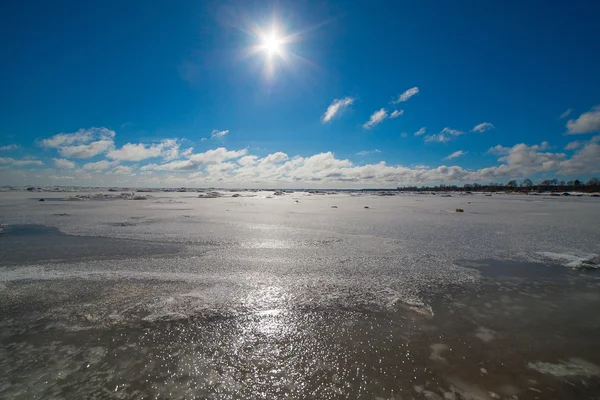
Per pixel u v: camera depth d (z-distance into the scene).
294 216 18.31
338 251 8.70
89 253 8.32
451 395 2.87
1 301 5.00
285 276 6.41
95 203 31.72
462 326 4.21
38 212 20.38
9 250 8.64
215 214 19.44
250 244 9.59
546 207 26.42
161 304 4.91
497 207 26.72
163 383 3.03
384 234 11.55
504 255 8.24
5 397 2.82
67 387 2.97
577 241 10.12
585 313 4.62
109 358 3.43
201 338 3.88
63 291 5.45
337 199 45.31
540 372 3.21
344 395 2.88
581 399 2.82
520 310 4.74
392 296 5.32
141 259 7.71
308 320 4.39
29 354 3.50
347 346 3.71
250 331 4.07
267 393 2.90
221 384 3.03
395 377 3.13
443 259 7.84
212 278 6.25
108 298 5.14
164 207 25.95
